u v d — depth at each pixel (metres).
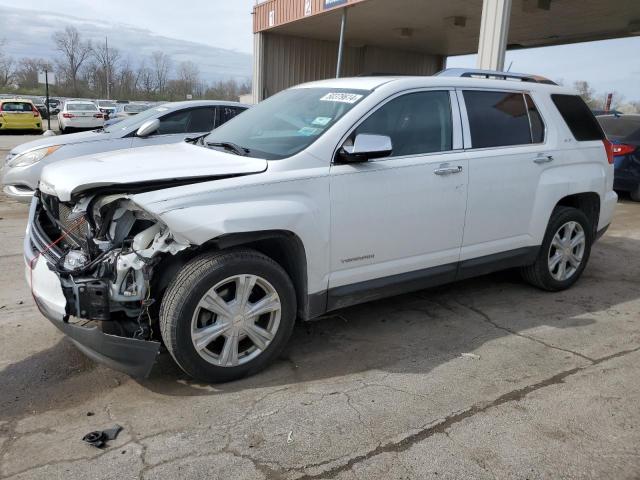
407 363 3.71
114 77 69.69
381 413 3.09
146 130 6.02
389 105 3.91
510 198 4.54
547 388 3.41
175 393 3.27
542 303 4.92
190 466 2.62
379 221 3.79
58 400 3.17
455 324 4.40
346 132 3.68
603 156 5.38
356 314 4.57
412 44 18.52
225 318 3.27
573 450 2.81
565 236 5.12
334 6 12.63
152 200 3.01
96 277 3.12
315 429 2.93
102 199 3.17
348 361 3.73
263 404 3.16
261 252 3.63
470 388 3.39
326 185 3.53
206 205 3.12
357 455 2.73
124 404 3.14
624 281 5.62
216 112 8.36
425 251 4.11
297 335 4.13
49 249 3.41
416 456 2.73
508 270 5.89
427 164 3.98
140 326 3.24
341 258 3.69
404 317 4.52
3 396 3.20
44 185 3.59
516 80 4.91
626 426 3.02
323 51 18.17
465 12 13.43
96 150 7.58
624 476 2.62
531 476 2.61
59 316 3.15
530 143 4.76
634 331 4.33
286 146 3.67
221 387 3.35
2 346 3.80
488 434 2.92
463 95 4.35
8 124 25.30
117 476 2.54
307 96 4.31
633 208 9.88
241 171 3.36
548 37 16.70
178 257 3.32
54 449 2.72
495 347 3.99
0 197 9.38
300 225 3.41
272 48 16.88
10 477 2.52
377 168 3.75
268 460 2.68
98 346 3.07
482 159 4.31
